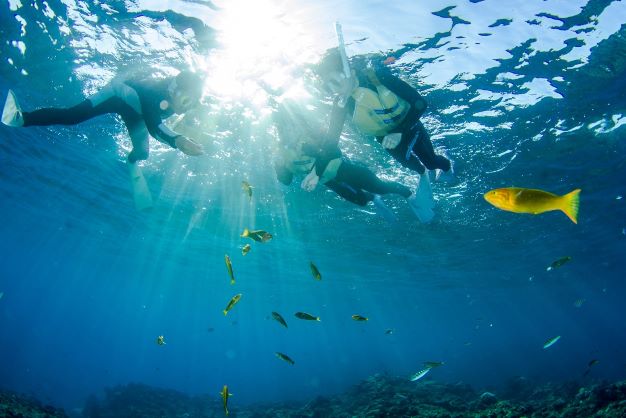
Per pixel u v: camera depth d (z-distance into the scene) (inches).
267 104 390.9
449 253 1047.6
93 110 179.8
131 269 1814.7
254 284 1754.4
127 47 349.1
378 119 193.9
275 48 308.0
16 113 160.6
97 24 328.2
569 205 87.9
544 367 2142.0
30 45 381.7
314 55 309.7
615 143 495.5
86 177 767.1
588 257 1159.0
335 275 1395.2
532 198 93.1
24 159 747.4
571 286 1676.9
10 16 347.6
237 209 796.6
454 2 273.0
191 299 2711.6
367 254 1075.3
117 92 182.7
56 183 849.5
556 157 523.5
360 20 281.4
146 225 1051.3
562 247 1032.2
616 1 281.0
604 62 341.7
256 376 3971.5
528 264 1203.2
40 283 3344.0
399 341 6983.3
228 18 286.2
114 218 1038.4
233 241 1071.0
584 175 589.9
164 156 577.0
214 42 313.0
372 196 233.1
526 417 376.5
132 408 730.2
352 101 199.3
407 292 1704.0
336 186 226.4
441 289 1619.1
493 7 280.5
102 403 788.0
